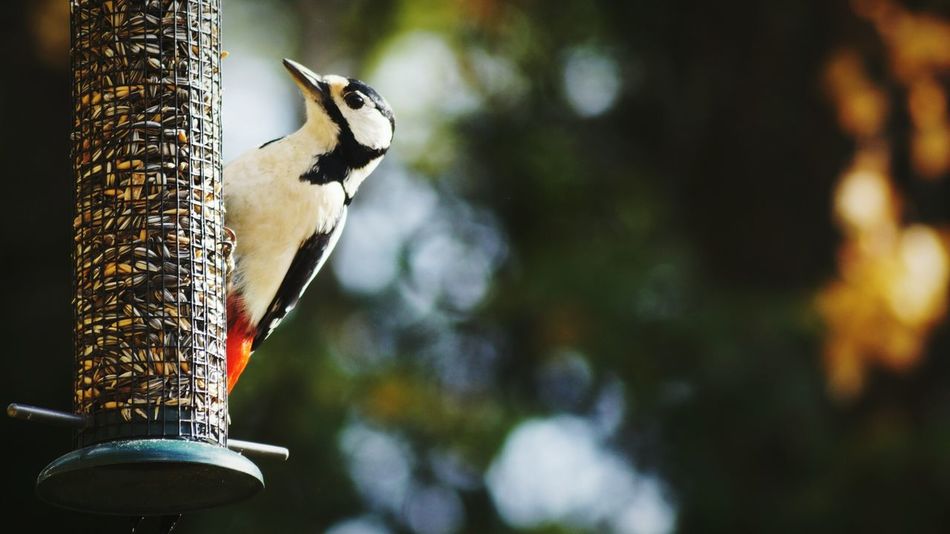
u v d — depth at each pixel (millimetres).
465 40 17344
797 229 17031
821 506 15867
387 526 15062
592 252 16484
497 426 15750
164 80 8234
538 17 17609
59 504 7520
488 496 15484
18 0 16609
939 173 16672
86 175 8234
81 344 8062
